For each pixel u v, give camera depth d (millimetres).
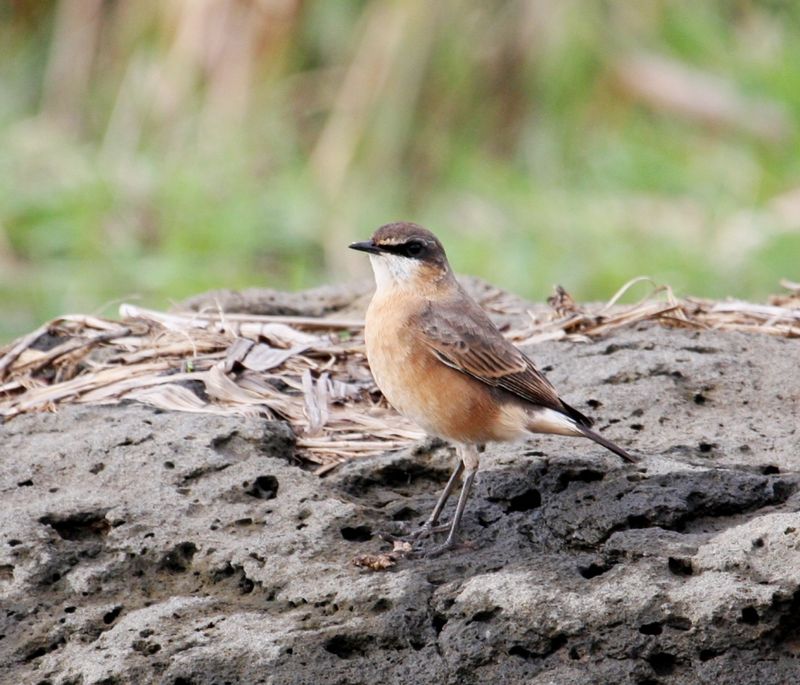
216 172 22562
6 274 21031
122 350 13195
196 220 21734
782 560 9070
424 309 10688
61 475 10727
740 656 8742
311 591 9336
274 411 11828
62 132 23938
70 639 9336
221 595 9562
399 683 8805
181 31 23234
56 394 12148
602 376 12062
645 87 24016
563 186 23266
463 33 22891
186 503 10250
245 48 23141
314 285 21109
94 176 22219
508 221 22047
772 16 26109
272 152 23078
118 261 21062
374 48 22766
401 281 10961
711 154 23844
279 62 23281
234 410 11688
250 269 21562
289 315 14633
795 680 8664
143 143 23297
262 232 21828
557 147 23562
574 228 21859
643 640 8805
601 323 13289
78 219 21641
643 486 10086
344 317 14539
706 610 8773
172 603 9430
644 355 12367
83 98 24188
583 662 8836
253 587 9562
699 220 22094
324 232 21875
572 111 23891
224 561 9672
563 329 13141
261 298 14859
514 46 23312
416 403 10664
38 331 13461
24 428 11484
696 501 10000
